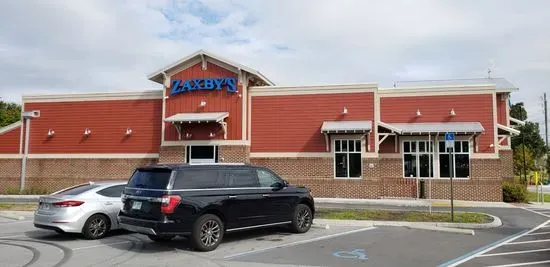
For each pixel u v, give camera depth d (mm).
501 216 17562
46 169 28094
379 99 25562
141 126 27344
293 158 25031
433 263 9258
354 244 11273
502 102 28188
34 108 28766
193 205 10180
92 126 27906
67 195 12078
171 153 25953
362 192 23891
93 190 12359
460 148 24266
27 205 19641
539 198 27469
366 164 24016
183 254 10008
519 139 60094
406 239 12102
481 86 24438
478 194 23672
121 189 12805
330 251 10375
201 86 25828
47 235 12680
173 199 9922
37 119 28641
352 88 24766
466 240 12078
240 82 25438
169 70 26328
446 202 22469
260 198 11625
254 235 12492
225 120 25328
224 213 10789
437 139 24406
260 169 12023
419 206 20547
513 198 24047
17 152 28609
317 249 10594
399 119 25234
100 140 27719
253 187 11586
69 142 28078
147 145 27125
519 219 16703
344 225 14695
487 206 21312
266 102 25734
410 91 25297
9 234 12859
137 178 10750
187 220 10070
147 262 9195
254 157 25484
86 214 11867
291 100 25469
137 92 27609
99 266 8844
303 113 25234
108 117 27812
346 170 24406
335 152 24609
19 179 28359
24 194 26859
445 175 24281
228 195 10906
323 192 24406
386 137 24844
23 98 28953
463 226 14477
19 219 16250
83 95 28203
